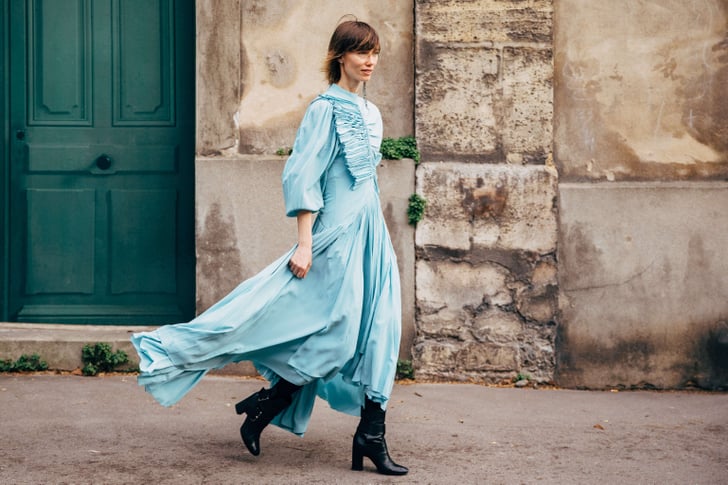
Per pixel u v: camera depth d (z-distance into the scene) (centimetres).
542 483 349
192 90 586
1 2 581
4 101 582
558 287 548
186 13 586
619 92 552
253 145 552
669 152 553
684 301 548
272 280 351
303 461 370
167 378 341
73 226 586
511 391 530
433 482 346
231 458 371
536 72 547
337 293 353
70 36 586
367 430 355
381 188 545
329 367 352
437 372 548
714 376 548
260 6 550
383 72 554
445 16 545
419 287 546
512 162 547
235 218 545
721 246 548
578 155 552
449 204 545
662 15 552
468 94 546
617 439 425
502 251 546
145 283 586
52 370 530
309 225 351
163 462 362
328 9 551
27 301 584
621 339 549
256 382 526
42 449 375
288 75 552
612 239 547
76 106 586
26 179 585
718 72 552
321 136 352
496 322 548
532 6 546
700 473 369
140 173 586
